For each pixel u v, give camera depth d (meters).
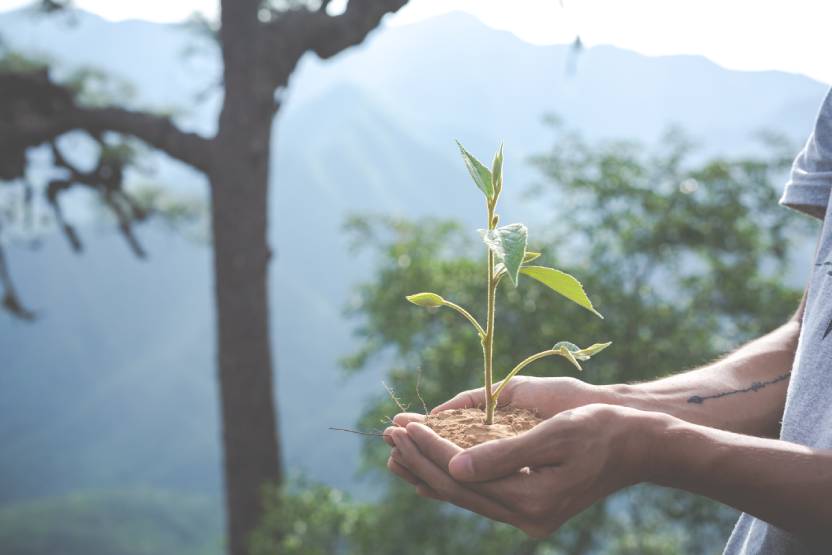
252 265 6.48
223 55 6.42
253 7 6.28
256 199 6.50
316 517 5.29
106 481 76.69
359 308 6.38
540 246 5.89
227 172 6.43
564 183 6.27
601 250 5.98
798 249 6.61
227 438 6.54
